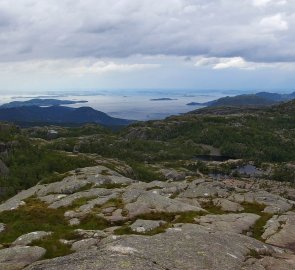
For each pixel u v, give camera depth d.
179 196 74.31
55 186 81.00
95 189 72.56
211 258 32.12
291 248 44.62
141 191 66.88
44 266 29.34
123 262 28.27
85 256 30.27
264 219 56.31
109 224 52.97
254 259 34.72
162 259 30.41
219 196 74.50
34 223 55.00
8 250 36.72
